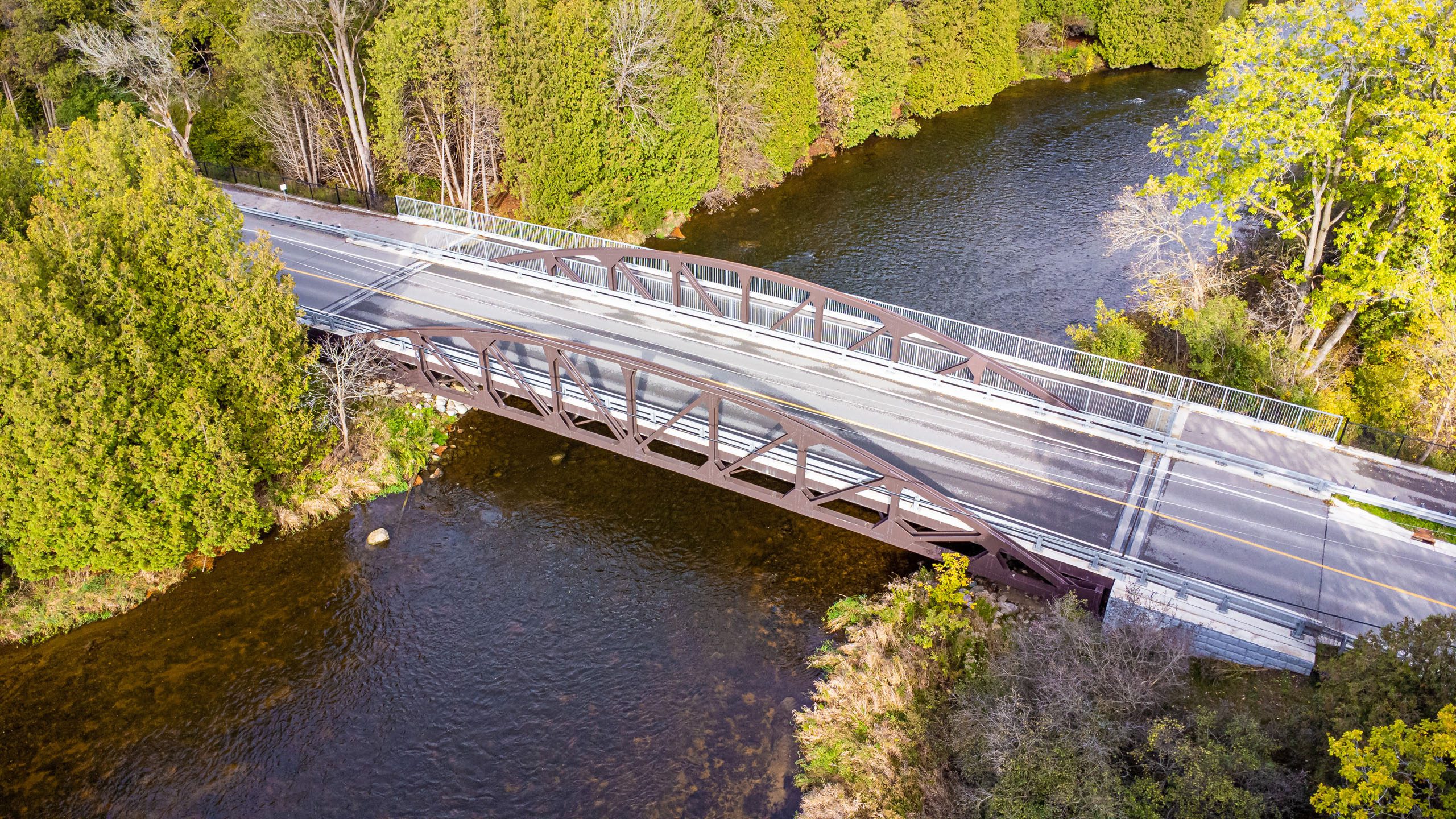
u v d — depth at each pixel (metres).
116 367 31.16
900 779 26.33
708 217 66.56
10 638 32.19
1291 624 26.83
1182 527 30.69
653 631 32.25
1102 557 28.95
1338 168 37.00
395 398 42.28
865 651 30.41
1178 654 24.75
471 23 51.47
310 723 29.23
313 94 58.59
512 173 57.09
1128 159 72.81
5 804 26.94
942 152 76.62
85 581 33.84
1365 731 21.70
